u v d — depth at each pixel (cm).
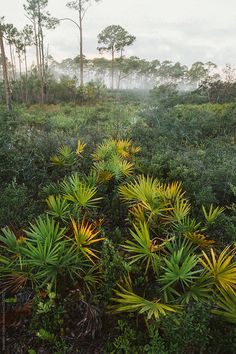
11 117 940
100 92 3209
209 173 571
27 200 457
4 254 308
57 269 256
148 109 1507
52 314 246
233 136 1057
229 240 390
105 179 505
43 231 280
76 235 280
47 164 606
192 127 1086
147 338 238
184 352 208
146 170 588
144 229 286
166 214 374
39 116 1623
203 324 201
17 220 385
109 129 1152
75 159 616
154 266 276
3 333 242
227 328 235
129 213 424
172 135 1008
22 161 578
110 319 263
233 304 222
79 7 3447
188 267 247
